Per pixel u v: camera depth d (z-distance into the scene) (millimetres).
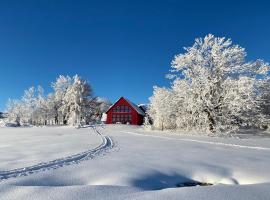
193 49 37062
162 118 43031
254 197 7496
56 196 7336
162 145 20234
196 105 34875
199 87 35594
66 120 83625
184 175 10922
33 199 7129
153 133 35844
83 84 73000
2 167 10914
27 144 20422
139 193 7672
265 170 11562
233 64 35969
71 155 14195
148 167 11414
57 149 16922
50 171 10250
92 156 14102
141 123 75688
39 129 48750
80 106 71938
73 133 35594
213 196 7379
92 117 89375
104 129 47062
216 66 36031
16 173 9906
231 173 11273
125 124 68188
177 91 38656
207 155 15281
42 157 13547
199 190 7836
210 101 34344
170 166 11852
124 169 10828
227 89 34406
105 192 7715
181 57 37375
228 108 34219
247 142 24531
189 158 14070
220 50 36562
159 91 43344
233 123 35812
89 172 10305
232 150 18109
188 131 37125
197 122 36688
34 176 9469
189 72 37312
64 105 77812
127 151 16312
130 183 9289
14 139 26312
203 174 11070
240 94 33062
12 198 7195
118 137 27750
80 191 7719
